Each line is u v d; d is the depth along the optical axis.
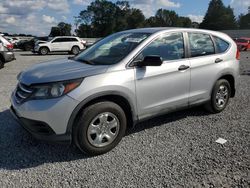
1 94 7.82
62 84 3.88
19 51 33.47
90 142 4.09
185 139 4.75
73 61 4.87
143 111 4.60
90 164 3.98
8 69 13.77
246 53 28.77
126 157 4.16
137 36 4.92
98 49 5.09
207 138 4.79
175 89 4.96
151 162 4.00
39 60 19.95
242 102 6.88
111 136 4.28
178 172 3.74
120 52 4.61
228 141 4.67
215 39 5.84
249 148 4.40
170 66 4.84
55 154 4.26
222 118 5.75
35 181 3.58
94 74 4.08
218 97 5.91
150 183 3.51
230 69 5.93
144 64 4.38
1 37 13.93
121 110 4.30
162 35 4.89
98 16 105.25
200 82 5.38
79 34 106.44
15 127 5.24
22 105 4.03
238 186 3.43
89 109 4.02
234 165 3.89
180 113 6.02
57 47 27.56
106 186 3.47
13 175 3.71
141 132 5.04
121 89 4.23
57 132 3.91
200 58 5.39
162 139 4.76
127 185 3.48
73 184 3.52
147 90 4.55
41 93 3.90
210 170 3.78
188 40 5.28
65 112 3.87
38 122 3.91
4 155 4.21
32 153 4.29
